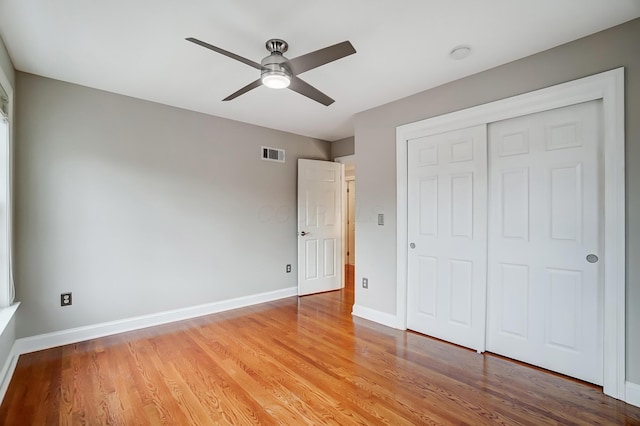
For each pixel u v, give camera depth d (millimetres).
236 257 4020
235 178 4012
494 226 2680
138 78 2787
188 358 2584
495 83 2598
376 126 3518
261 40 2174
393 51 2336
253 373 2350
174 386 2166
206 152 3746
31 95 2689
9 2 1767
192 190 3633
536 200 2445
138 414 1866
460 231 2852
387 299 3400
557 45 2266
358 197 3715
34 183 2699
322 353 2697
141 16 1915
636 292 1975
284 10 1853
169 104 3436
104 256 3051
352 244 7191
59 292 2811
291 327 3318
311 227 4750
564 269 2312
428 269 3094
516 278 2555
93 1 1772
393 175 3348
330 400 2020
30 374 2303
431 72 2684
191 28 2041
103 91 3041
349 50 1787
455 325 2887
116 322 3111
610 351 2053
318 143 4984
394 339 3004
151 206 3338
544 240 2406
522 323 2523
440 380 2264
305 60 1912
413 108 3170
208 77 2771
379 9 1847
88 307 2961
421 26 2021
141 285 3270
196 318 3590
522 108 2451
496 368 2434
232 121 3984
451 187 2914
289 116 3857
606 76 2064
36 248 2705
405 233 3254
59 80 2816
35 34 2104
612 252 2045
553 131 2361
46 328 2748
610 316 2051
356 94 3160
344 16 1913
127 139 3184
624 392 1996
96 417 1834
